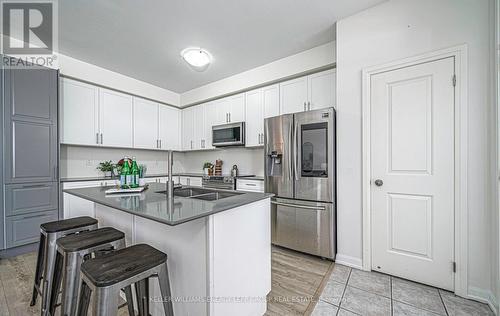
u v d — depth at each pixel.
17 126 2.47
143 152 4.34
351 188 2.20
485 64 1.61
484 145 1.61
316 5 2.07
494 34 1.54
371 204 2.09
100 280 0.89
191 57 2.76
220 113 3.98
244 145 3.60
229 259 1.28
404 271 1.93
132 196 1.65
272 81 3.23
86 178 3.14
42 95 2.67
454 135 1.72
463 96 1.68
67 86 3.06
